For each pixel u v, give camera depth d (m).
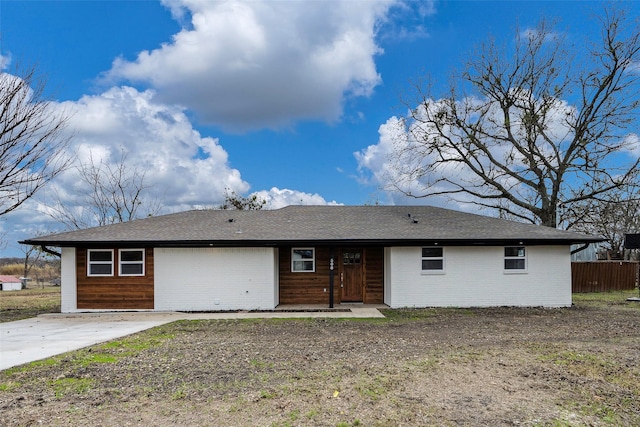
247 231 15.40
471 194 26.53
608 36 21.81
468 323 11.47
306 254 16.16
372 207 19.45
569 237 14.59
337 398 5.30
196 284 14.77
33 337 9.76
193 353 7.95
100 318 13.15
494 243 14.71
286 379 6.14
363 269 16.14
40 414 4.78
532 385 5.81
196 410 4.91
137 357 7.63
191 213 18.38
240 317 12.95
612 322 11.49
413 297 14.91
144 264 14.77
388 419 4.62
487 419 4.62
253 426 4.45
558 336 9.51
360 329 10.61
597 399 5.25
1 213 12.13
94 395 5.46
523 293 14.98
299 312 14.02
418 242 14.57
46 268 46.59
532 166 24.23
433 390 5.61
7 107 11.39
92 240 14.30
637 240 17.69
